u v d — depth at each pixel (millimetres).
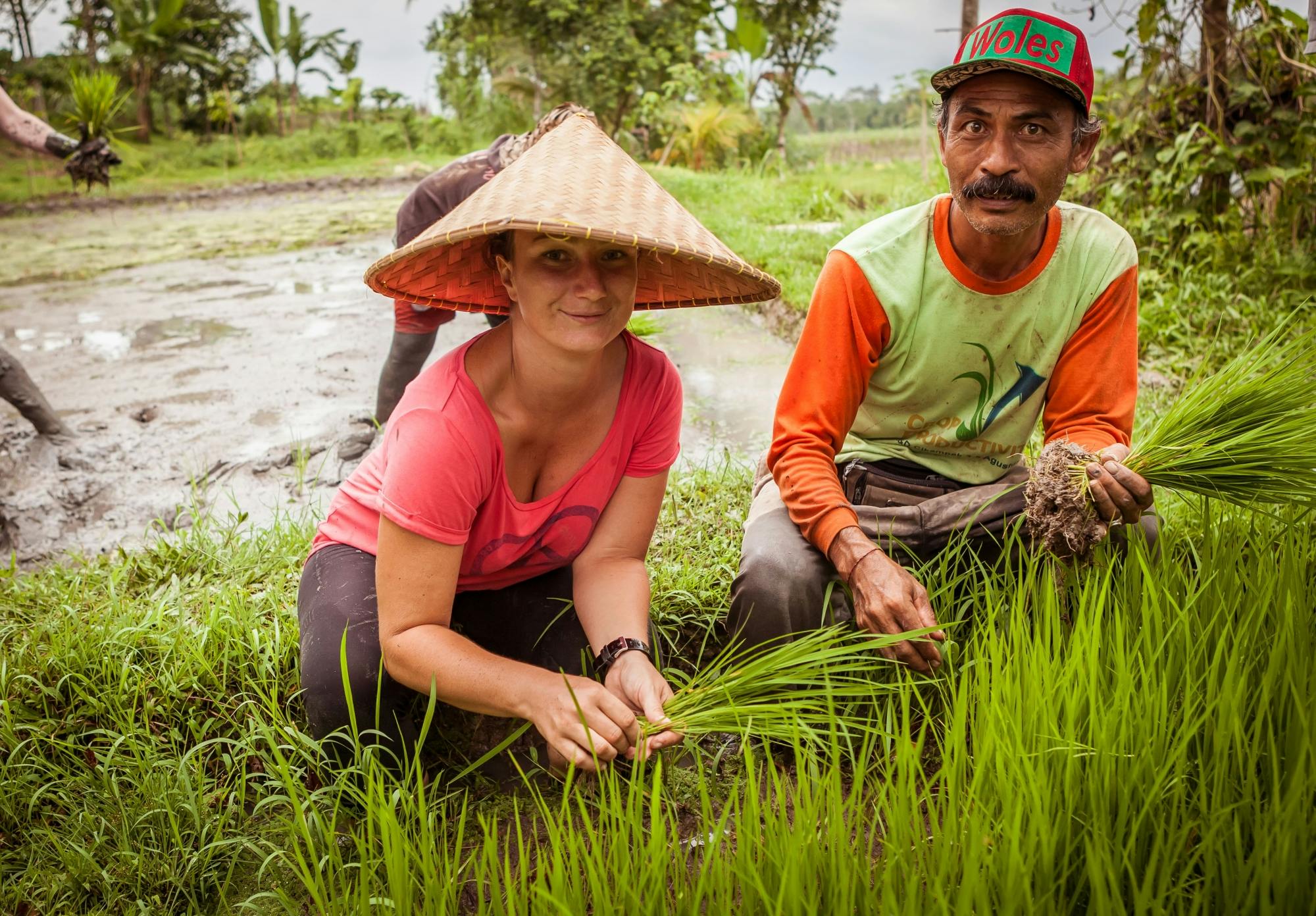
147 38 34125
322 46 38812
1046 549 2328
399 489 2094
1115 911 1668
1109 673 2240
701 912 2041
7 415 5453
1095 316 2510
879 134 30844
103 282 10781
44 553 4055
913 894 1717
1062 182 2285
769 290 2143
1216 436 2336
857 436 2795
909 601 2260
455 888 1979
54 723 2592
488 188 2014
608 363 2295
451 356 2195
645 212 1937
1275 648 2088
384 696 2332
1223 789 1912
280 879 2234
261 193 23438
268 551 3463
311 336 7246
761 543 2559
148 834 2293
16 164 29203
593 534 2492
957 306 2486
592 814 2369
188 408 5609
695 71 21609
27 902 2191
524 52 23953
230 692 2736
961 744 2029
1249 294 5801
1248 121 6145
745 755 2027
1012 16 2201
